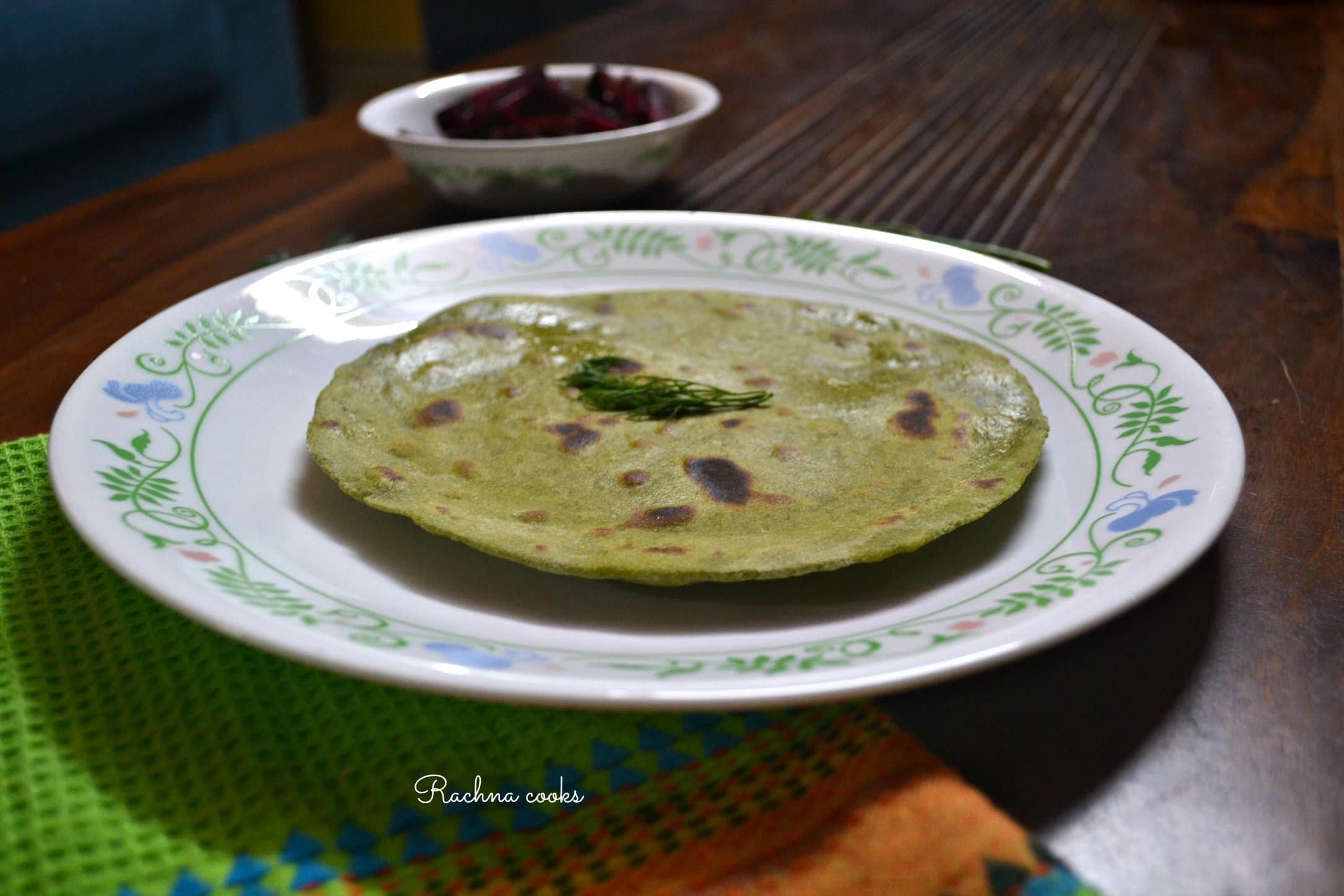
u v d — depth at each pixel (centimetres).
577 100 58
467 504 34
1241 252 52
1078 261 51
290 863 26
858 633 30
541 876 26
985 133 69
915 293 44
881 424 37
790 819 27
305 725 29
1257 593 32
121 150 104
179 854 26
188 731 29
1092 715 29
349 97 227
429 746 28
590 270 46
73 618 31
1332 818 27
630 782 28
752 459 36
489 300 43
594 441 36
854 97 78
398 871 26
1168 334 45
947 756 28
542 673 27
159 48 105
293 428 38
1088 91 78
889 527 32
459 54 191
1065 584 30
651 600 31
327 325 41
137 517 31
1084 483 34
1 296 48
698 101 61
